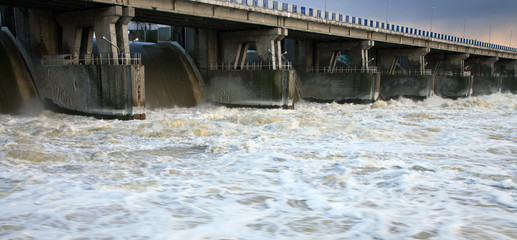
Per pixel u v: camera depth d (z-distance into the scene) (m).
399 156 17.03
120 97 31.27
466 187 11.79
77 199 9.80
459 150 18.73
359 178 12.83
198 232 7.69
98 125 26.27
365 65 58.41
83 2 30.98
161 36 52.53
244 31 46.78
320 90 59.50
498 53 92.88
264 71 43.94
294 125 25.78
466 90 72.88
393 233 7.75
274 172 13.65
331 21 50.00
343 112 39.53
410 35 63.47
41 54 35.16
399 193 11.05
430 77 65.19
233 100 46.69
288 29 45.91
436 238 7.50
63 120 30.02
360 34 55.91
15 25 36.41
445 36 73.06
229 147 18.66
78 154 16.36
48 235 7.29
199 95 46.97
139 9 33.53
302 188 11.50
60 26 36.47
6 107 32.31
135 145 19.16
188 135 22.20
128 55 33.09
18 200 9.66
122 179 12.25
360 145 19.73
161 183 11.80
